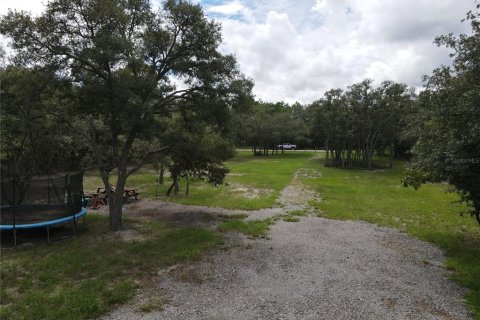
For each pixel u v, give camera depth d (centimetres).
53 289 785
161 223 1440
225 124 1427
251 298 755
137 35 1283
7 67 1488
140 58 1223
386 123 3894
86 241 1172
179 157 1484
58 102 1312
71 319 643
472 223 1477
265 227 1373
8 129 1484
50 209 1334
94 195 1894
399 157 5550
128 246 1110
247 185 2653
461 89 1041
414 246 1154
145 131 1208
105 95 1153
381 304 734
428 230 1349
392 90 3822
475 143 937
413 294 784
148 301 733
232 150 1639
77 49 1140
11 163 1792
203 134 1549
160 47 1290
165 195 2188
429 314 693
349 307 719
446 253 1083
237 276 877
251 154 6762
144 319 658
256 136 6272
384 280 862
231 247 1117
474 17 1014
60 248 1093
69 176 1297
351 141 4341
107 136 1503
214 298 752
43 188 1360
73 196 1312
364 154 4547
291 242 1177
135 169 1352
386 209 1756
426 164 1077
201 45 1312
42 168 1994
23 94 1187
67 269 902
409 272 920
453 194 2219
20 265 942
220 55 1348
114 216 1314
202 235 1234
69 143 1748
